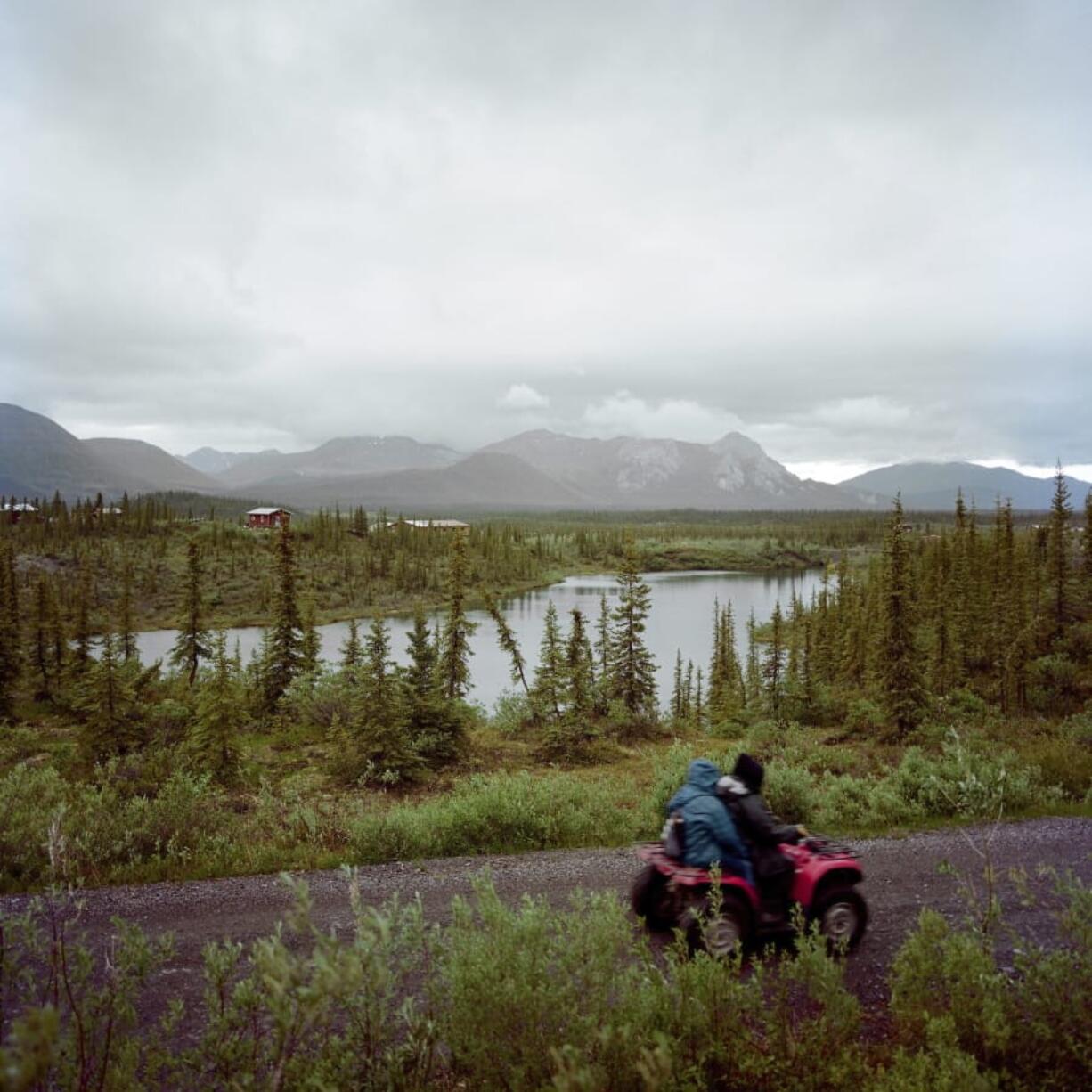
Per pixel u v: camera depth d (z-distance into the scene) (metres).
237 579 134.50
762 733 24.05
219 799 14.43
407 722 20.19
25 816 10.77
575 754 22.86
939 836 11.52
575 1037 4.30
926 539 102.25
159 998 6.38
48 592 54.91
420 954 5.25
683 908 7.16
